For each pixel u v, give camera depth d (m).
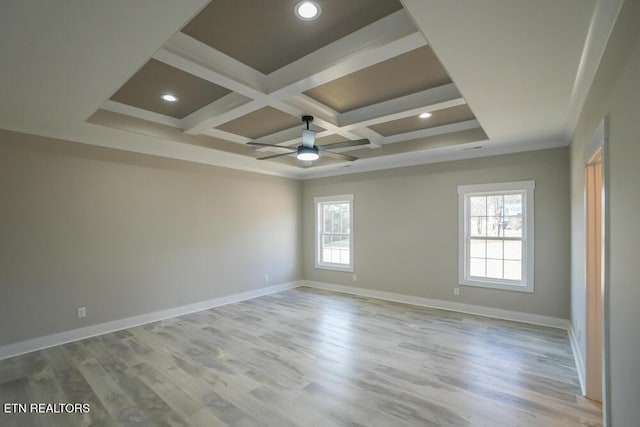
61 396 2.66
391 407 2.48
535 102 2.87
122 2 1.58
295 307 5.37
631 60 1.38
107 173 4.26
